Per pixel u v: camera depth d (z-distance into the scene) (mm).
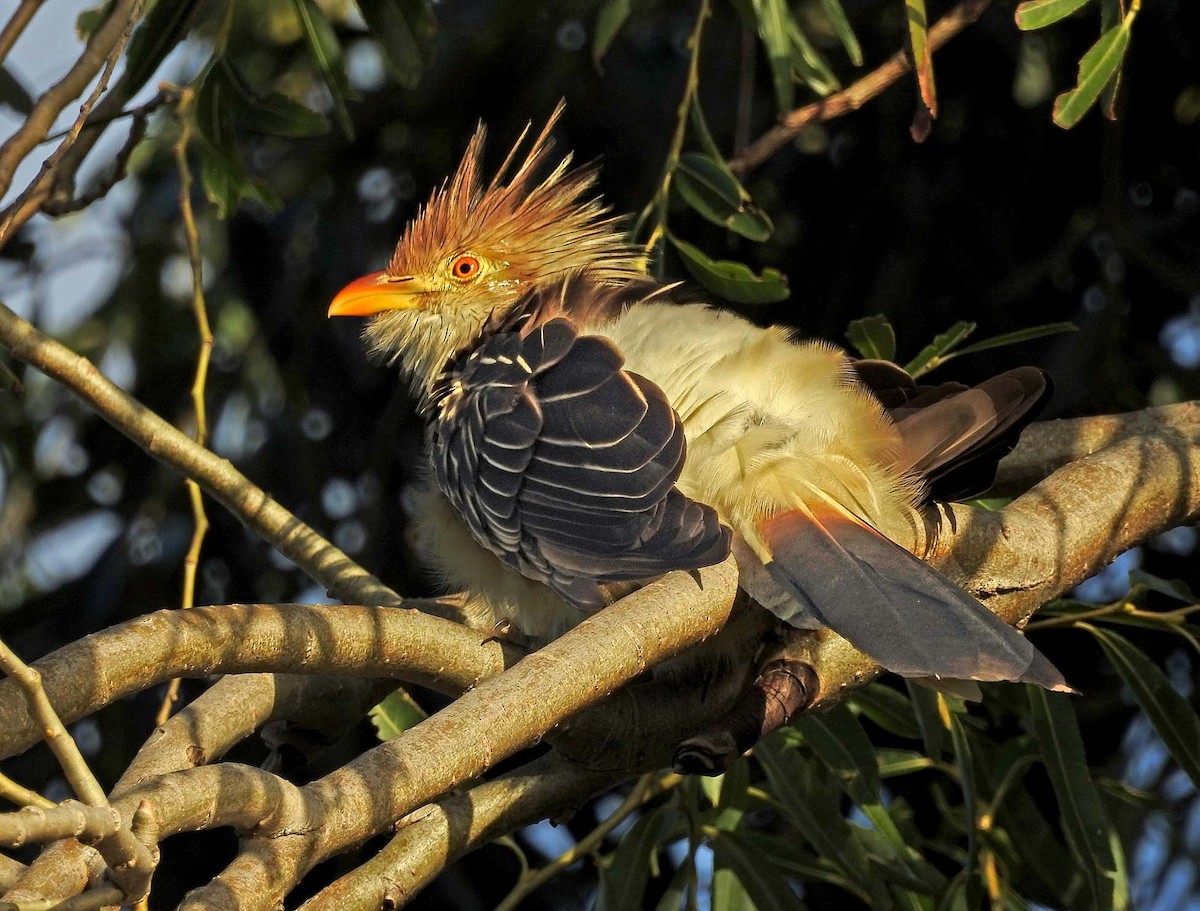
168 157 10547
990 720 9539
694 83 8023
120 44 6496
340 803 4875
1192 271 10711
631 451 5957
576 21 10961
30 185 6516
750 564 5742
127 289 10758
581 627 5426
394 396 10844
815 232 11156
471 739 5055
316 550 6816
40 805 3881
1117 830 9031
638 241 9859
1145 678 7449
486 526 6250
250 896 4648
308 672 5609
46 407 11000
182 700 10398
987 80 11055
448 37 10969
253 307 11273
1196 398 10406
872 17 10656
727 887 7344
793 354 6484
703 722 6418
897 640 5285
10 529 10820
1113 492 6918
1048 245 11258
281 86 10664
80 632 10781
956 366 10945
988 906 8109
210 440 10992
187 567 7082
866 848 7641
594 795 6488
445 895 10438
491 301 7641
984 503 8086
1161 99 10969
